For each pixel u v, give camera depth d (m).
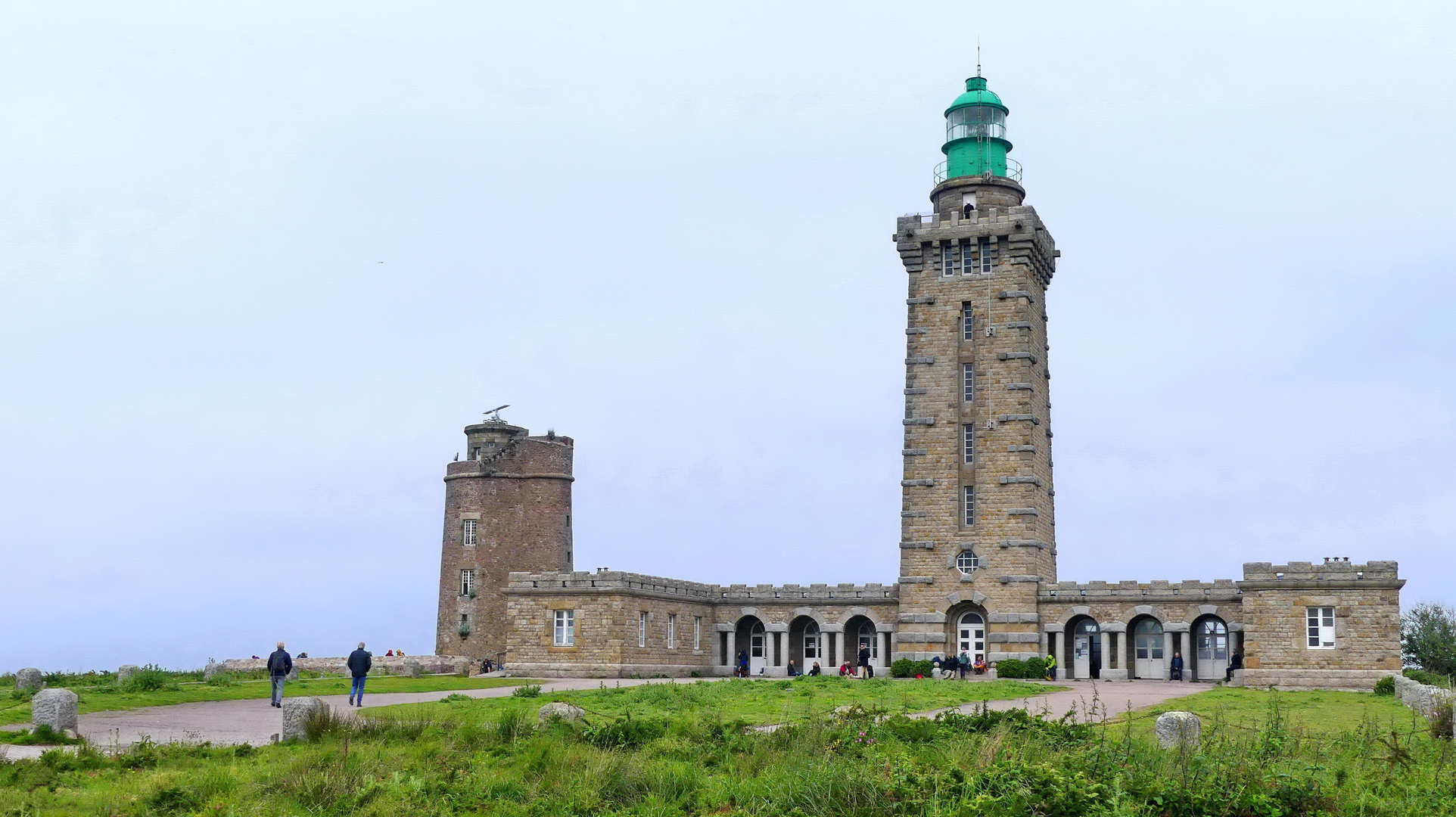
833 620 81.38
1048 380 81.88
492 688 57.50
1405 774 24.67
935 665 73.81
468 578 96.19
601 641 73.62
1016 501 75.25
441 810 23.19
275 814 22.53
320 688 55.56
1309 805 22.00
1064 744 26.89
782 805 22.64
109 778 26.06
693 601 82.06
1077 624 75.12
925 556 76.31
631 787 24.28
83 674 62.62
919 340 78.50
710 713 36.88
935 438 77.25
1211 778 22.42
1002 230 77.12
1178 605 72.12
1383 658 63.44
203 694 49.34
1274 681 64.69
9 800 23.08
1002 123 82.06
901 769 23.67
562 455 100.19
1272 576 65.81
